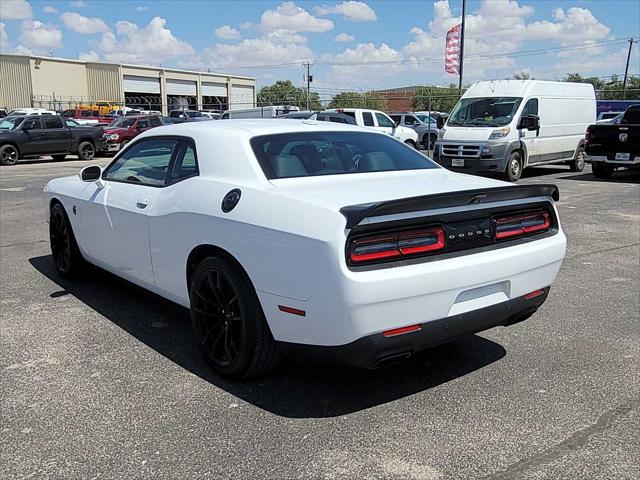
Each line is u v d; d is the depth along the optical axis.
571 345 4.36
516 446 3.01
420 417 3.31
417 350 3.27
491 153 14.43
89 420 3.27
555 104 16.23
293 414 3.35
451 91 41.44
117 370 3.91
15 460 2.90
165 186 4.32
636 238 8.26
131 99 61.53
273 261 3.27
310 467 2.84
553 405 3.44
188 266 4.03
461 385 3.71
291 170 3.85
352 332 3.03
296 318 3.21
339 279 2.97
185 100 63.94
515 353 4.21
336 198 3.32
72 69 57.06
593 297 5.55
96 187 5.20
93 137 24.44
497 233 3.52
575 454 2.93
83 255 5.65
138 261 4.59
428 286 3.13
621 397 3.54
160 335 4.54
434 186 3.73
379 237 3.08
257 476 2.77
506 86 15.45
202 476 2.77
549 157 16.39
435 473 2.79
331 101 45.78
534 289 3.73
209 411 3.38
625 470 2.80
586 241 8.06
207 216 3.71
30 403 3.46
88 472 2.80
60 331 4.62
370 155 4.36
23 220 9.67
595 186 14.34
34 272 6.37
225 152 3.96
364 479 2.75
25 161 23.62
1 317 4.93
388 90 48.53
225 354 3.75
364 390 3.64
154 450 2.98
